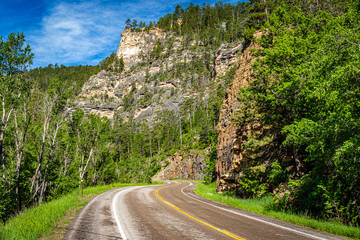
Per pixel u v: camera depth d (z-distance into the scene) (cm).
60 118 2481
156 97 15188
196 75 15275
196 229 752
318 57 992
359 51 777
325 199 1074
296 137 1108
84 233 682
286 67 1425
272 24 1819
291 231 747
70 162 3381
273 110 1570
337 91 848
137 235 669
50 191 2831
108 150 3606
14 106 2067
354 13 952
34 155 2486
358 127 838
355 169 831
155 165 8012
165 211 1112
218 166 2697
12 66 1995
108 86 19250
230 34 14825
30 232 653
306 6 2570
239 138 2248
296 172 1472
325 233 746
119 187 2895
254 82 1617
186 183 4431
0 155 1983
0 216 1912
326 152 961
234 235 679
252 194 1800
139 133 11188
